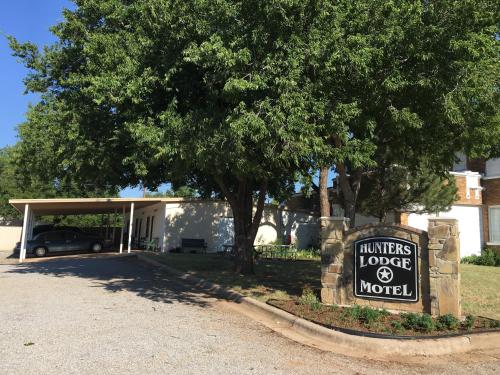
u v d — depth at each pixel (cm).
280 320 845
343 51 813
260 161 959
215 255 2378
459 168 2330
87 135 1238
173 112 984
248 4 838
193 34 955
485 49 814
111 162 1295
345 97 898
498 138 1055
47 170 1529
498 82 870
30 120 1430
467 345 704
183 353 625
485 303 974
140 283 1334
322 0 816
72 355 597
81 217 4494
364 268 891
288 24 825
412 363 631
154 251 2762
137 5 1072
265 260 2052
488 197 2103
